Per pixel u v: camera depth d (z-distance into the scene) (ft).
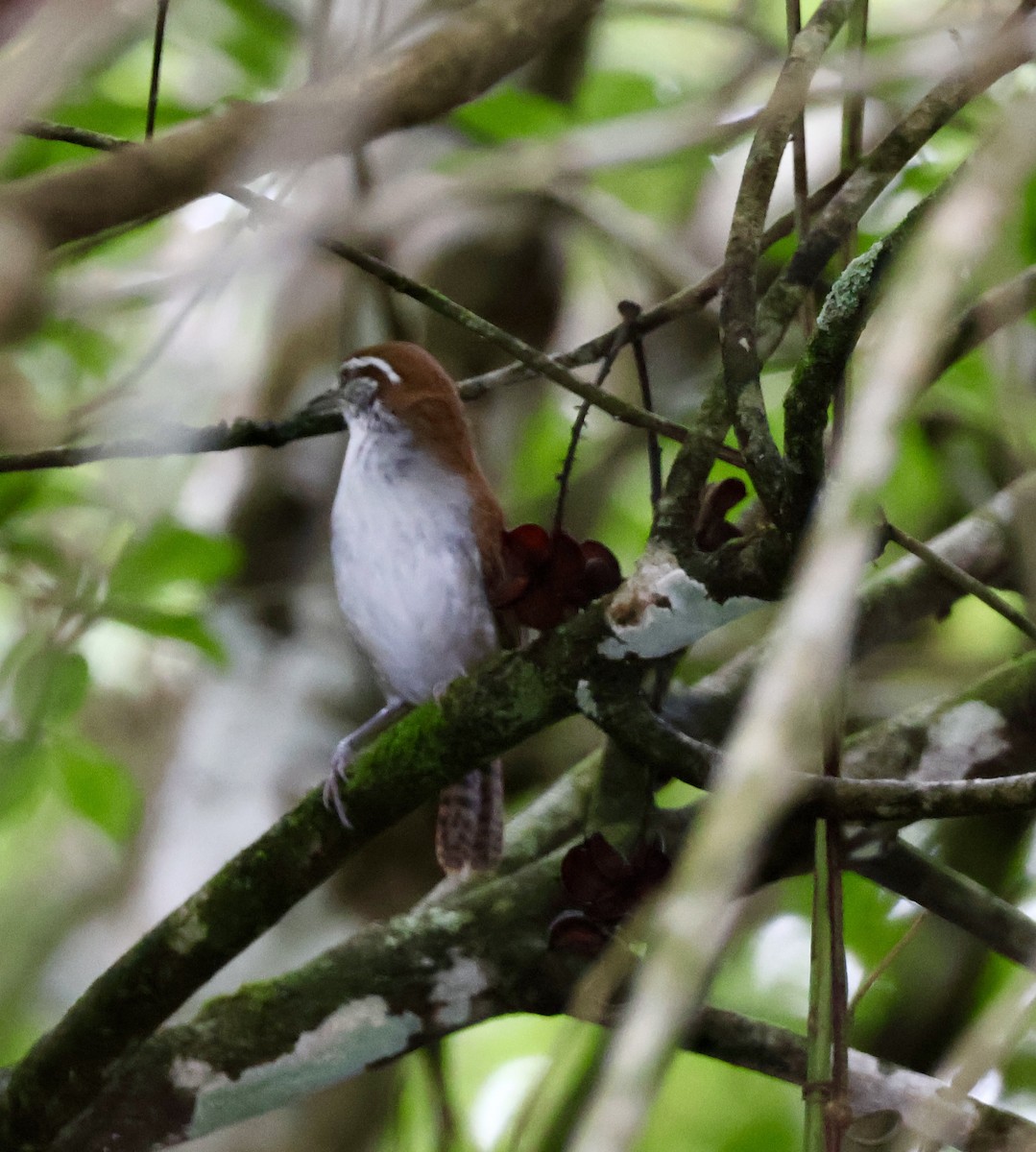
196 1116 25.18
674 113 22.30
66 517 45.34
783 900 43.21
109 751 43.42
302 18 36.88
